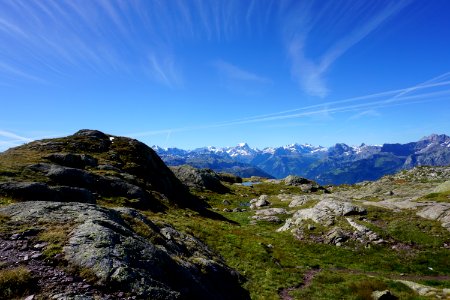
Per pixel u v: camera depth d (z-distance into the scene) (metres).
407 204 59.25
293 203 83.56
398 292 28.75
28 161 48.62
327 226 52.44
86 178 46.34
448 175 132.12
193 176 115.19
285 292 29.50
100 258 16.39
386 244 45.28
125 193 48.78
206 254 29.77
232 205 92.31
